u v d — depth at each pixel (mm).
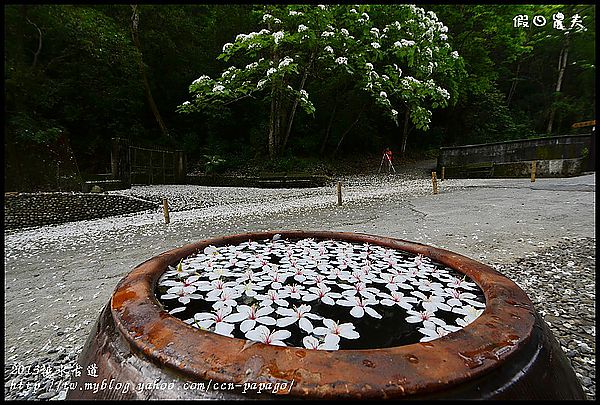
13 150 9094
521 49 20656
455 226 5258
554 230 4758
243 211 7887
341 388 626
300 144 19141
